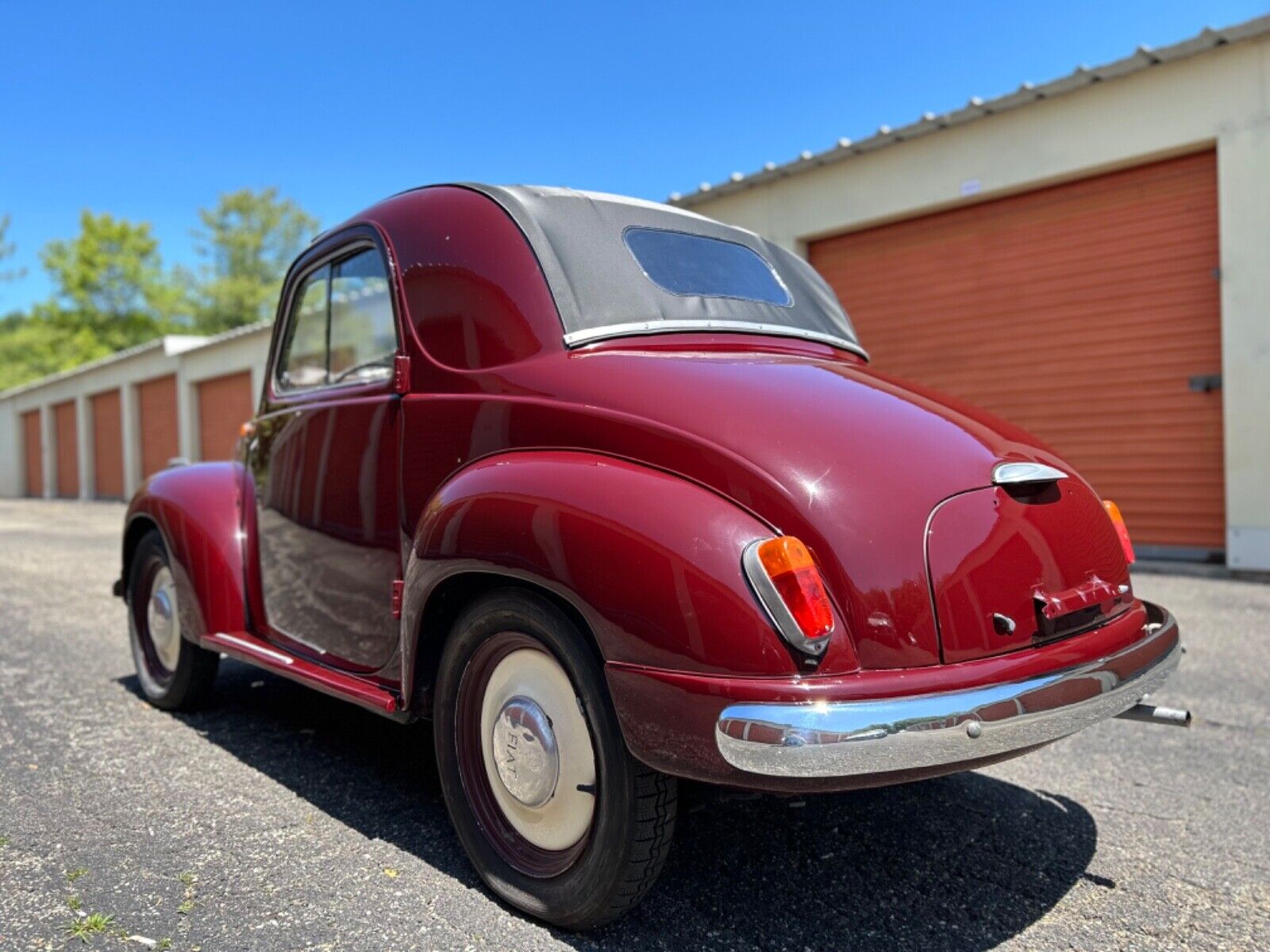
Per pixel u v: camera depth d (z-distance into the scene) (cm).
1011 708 182
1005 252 825
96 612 612
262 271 5322
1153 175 745
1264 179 677
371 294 292
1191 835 270
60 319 4541
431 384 252
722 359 236
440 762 233
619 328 241
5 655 473
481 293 246
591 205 271
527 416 224
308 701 394
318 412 298
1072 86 747
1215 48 690
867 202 884
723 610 176
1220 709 388
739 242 308
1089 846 262
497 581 217
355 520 275
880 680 176
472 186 268
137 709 378
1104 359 775
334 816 270
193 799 281
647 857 194
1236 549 697
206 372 1917
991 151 806
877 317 909
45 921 207
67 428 2617
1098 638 211
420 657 233
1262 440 685
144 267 4638
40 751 322
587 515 192
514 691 217
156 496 359
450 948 199
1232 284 694
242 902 217
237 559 339
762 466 190
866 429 208
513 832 221
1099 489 782
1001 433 237
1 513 1850
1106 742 352
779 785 171
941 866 247
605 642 186
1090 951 207
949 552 192
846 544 184
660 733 179
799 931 213
